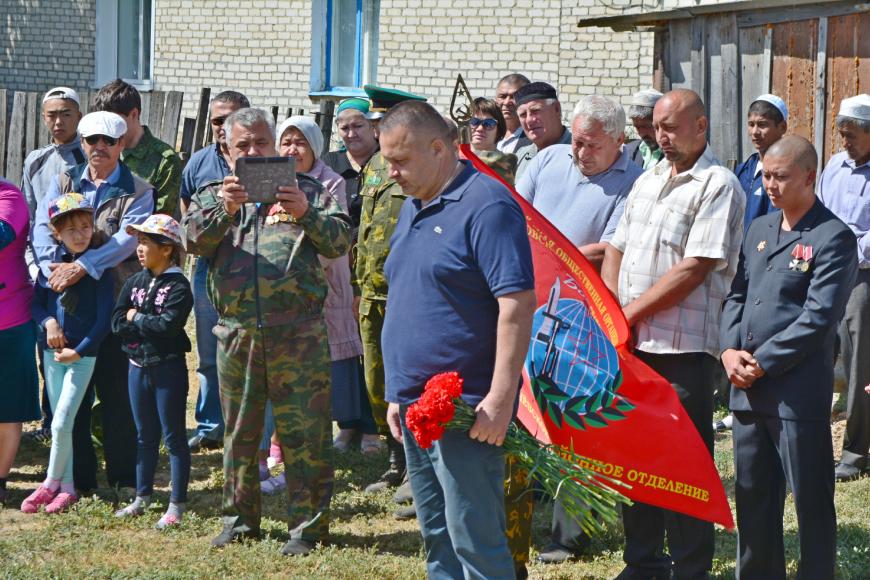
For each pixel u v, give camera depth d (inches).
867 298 239.1
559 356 161.5
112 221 233.0
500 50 487.2
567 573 191.9
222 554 196.4
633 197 181.5
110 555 197.6
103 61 578.9
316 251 195.9
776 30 357.4
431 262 141.4
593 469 156.7
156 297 212.1
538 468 145.9
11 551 197.9
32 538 204.1
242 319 193.3
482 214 139.1
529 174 205.8
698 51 370.9
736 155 368.5
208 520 215.5
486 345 142.2
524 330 138.4
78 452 229.8
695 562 173.3
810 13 350.0
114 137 233.5
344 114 259.4
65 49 583.5
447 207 141.6
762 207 249.9
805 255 164.1
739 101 366.0
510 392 138.1
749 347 167.5
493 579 143.9
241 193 185.5
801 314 162.9
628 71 458.6
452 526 144.3
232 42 543.2
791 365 163.2
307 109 532.4
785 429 164.2
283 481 239.0
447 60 497.4
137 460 218.7
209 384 264.7
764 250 169.2
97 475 246.2
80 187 237.8
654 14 370.9
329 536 202.8
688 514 161.9
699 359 173.6
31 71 592.7
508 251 138.4
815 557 164.7
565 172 198.4
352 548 201.9
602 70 463.2
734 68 365.4
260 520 207.8
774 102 256.4
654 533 180.7
